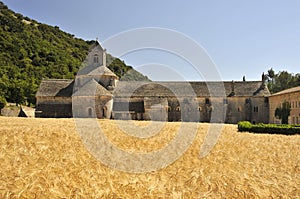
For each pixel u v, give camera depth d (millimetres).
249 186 10008
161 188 9891
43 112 54031
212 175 11547
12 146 16172
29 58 103688
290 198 9336
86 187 9586
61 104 55281
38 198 8516
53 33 143375
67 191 9172
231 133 28219
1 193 8625
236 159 15156
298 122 46375
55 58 108438
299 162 15031
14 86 76062
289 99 49938
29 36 120562
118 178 11062
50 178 10172
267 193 9578
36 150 15344
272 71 104062
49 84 58406
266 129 31703
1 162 12586
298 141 23016
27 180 9812
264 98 59812
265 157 16062
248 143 21297
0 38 103250
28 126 25578
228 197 9234
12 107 67875
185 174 11781
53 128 23797
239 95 59781
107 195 9055
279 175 12148
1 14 136500
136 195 9156
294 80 90062
